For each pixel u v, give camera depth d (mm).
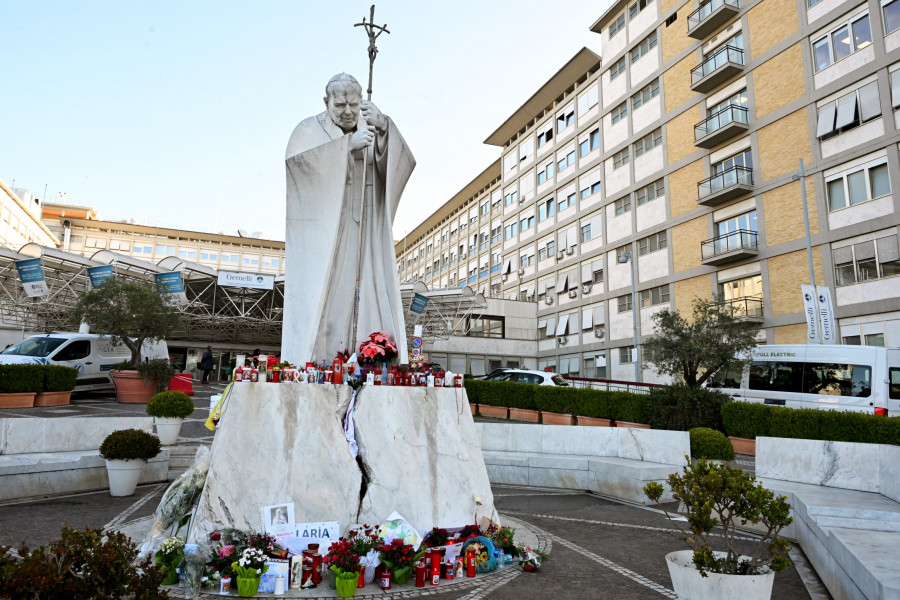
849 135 22484
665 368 18062
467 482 6500
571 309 39406
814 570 5918
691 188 29844
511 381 20109
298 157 7707
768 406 14414
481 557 5691
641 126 33688
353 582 4789
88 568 3043
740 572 4152
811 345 17125
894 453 6980
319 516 5582
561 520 8164
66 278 26797
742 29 27375
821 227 23156
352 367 6586
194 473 5793
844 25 22953
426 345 38125
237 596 4742
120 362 19281
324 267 7742
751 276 26219
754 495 4129
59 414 14156
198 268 28766
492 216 52219
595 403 17562
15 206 56906
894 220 20672
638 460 10680
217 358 42000
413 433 6383
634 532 7520
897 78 21016
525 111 45500
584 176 38906
